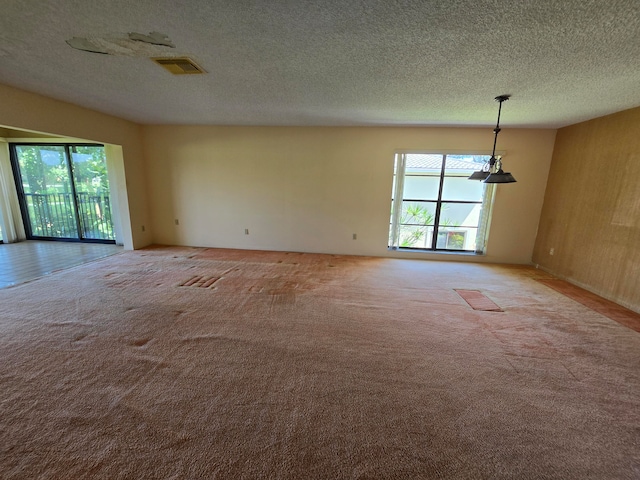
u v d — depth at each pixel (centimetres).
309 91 323
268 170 544
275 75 278
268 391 188
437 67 250
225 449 146
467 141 489
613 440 158
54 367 204
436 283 404
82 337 244
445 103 350
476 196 525
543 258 481
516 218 502
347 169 525
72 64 260
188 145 549
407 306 326
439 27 188
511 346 250
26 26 194
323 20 183
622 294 342
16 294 329
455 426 165
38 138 545
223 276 409
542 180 486
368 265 484
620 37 191
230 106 397
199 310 300
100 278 388
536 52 217
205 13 176
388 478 134
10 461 136
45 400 173
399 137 503
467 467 140
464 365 222
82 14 179
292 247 568
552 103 334
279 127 526
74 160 559
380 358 228
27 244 572
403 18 178
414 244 555
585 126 406
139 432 154
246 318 286
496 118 412
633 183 333
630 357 237
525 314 313
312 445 150
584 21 175
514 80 272
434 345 248
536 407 181
